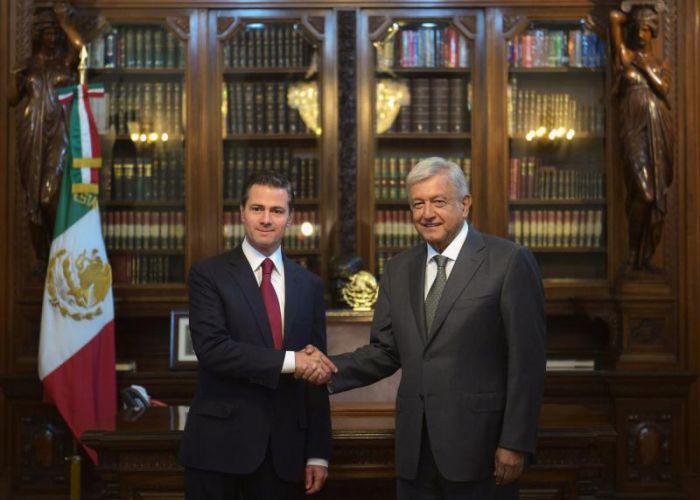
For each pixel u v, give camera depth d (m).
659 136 5.69
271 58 6.05
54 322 5.46
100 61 6.01
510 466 2.93
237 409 3.14
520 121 6.07
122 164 6.03
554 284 6.00
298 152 6.05
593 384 5.71
